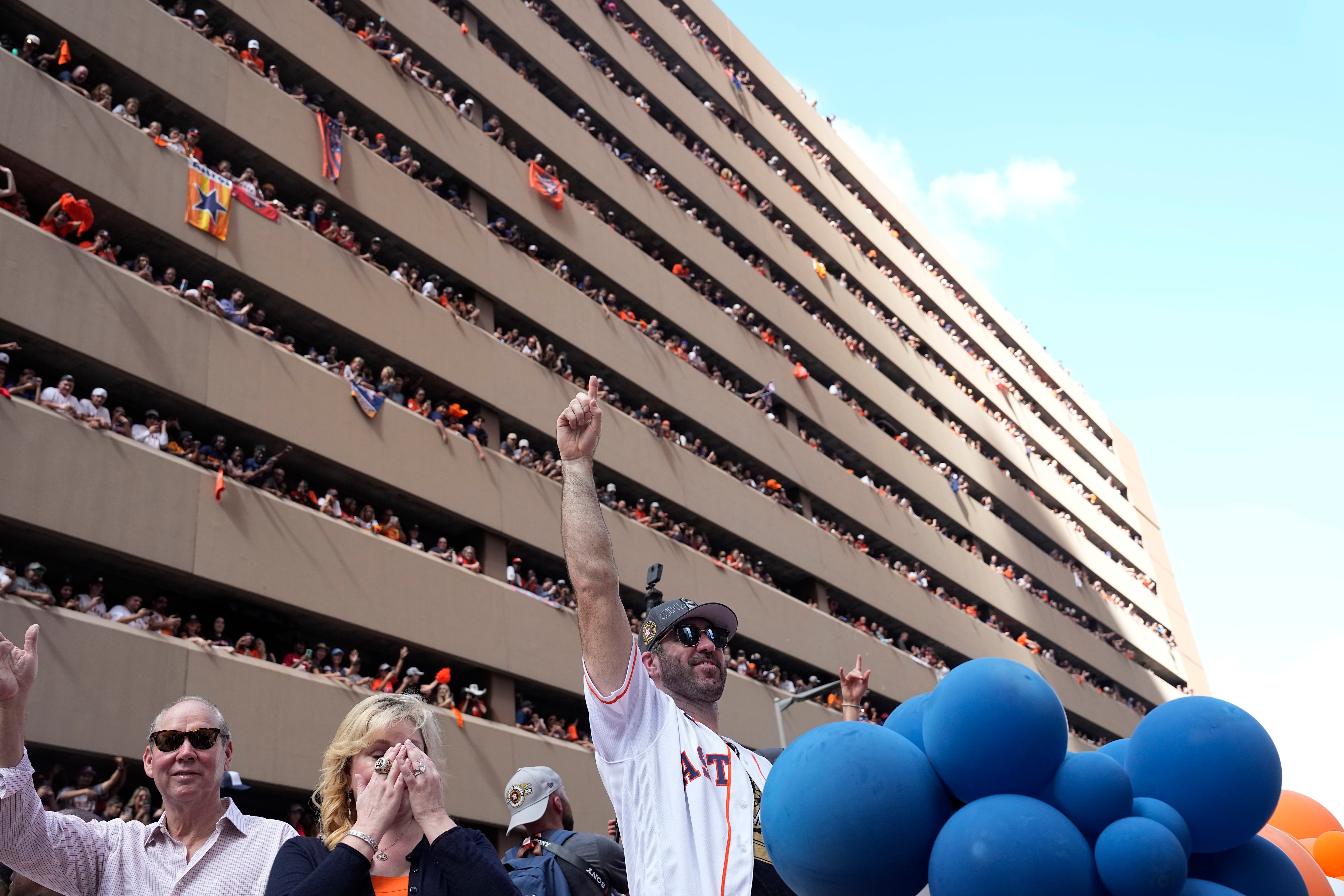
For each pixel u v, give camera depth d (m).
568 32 29.38
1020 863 2.23
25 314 14.90
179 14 19.14
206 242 17.55
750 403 29.39
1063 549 42.53
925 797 2.43
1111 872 2.26
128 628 14.53
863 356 35.25
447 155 23.05
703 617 3.62
